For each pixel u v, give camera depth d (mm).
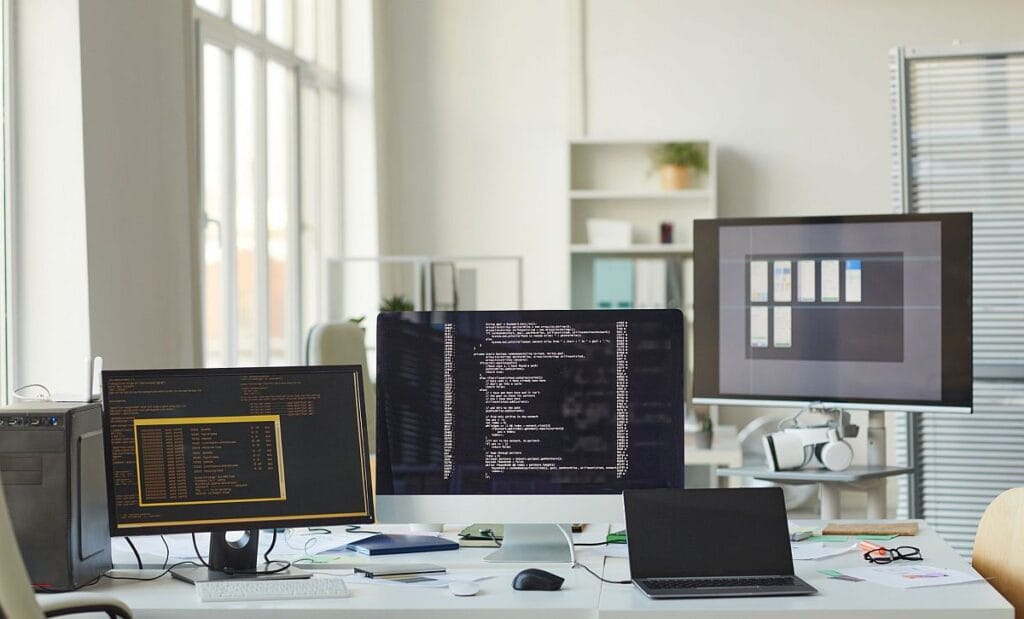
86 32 4109
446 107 7691
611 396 2635
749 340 3732
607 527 3053
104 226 4211
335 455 2545
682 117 7398
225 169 5766
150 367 4508
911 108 4719
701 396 3799
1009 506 2613
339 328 4367
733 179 7348
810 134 7285
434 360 2648
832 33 7262
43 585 2383
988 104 4637
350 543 2770
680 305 7109
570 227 7234
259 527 2482
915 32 7180
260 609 2209
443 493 2623
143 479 2439
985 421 4594
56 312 4105
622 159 7395
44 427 2404
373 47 7457
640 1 7426
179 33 4711
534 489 2617
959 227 3480
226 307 5742
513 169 7625
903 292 3543
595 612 2180
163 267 4621
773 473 3539
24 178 4098
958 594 2250
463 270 7090
